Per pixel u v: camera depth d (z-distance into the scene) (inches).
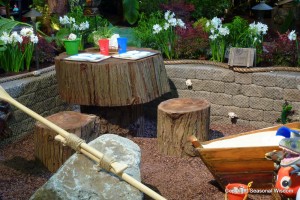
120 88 111.0
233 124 129.7
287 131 79.3
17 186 95.3
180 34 139.6
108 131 118.3
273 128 92.9
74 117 104.8
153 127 133.1
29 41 131.3
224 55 134.9
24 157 109.5
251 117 126.7
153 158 106.7
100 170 72.7
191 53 140.1
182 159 105.7
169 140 106.5
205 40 138.1
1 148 114.3
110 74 110.2
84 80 111.8
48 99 130.6
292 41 129.6
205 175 97.8
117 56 117.6
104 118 118.0
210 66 132.1
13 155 110.7
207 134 107.7
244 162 83.6
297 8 173.2
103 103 112.0
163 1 184.9
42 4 179.0
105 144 78.2
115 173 70.3
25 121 121.6
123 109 118.0
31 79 125.0
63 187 71.1
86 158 74.5
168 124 105.5
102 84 111.0
